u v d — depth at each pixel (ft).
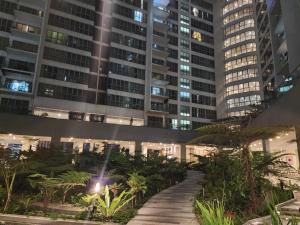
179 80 199.31
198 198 49.01
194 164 103.35
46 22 144.66
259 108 119.55
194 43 218.38
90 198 36.83
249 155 40.24
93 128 129.39
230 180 51.39
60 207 42.34
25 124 112.78
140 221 34.47
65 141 135.85
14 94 129.59
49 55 143.64
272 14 136.05
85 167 71.05
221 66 215.72
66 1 155.12
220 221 14.49
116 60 165.78
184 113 193.77
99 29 166.71
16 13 134.00
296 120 59.67
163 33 194.90
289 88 70.90
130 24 178.70
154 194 57.41
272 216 14.69
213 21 235.81
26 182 53.01
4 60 129.90
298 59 109.19
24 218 33.73
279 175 42.91
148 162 74.28
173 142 151.33
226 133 39.42
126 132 138.41
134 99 166.71
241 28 211.20
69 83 146.10
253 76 193.77
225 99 205.26
